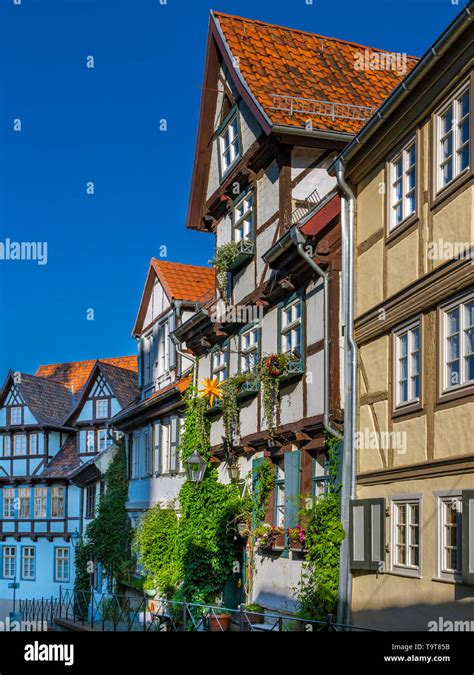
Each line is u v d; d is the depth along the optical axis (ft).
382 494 39.47
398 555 37.93
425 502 35.32
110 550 94.02
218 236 65.00
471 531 30.76
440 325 35.01
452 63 34.35
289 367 48.60
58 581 122.42
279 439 51.16
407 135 39.06
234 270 60.13
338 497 43.34
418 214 37.35
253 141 56.39
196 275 86.99
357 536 40.78
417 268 37.32
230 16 60.29
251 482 56.39
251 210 57.77
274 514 52.75
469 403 32.45
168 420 80.74
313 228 45.85
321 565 43.24
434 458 34.88
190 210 67.51
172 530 72.23
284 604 49.21
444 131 35.83
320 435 46.47
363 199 43.65
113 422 96.99
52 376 147.84
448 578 33.09
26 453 129.59
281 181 52.24
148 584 73.92
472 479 31.94
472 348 32.78
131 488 92.12
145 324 93.71
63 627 75.66
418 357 37.01
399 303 38.63
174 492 76.79
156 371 87.66
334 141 52.11
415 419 36.88
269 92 53.52
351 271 43.88
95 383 122.72
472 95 32.86
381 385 40.47
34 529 125.70
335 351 44.88
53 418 130.21
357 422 42.52
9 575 128.26
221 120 63.05
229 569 59.06
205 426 65.26
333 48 60.29
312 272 47.73
